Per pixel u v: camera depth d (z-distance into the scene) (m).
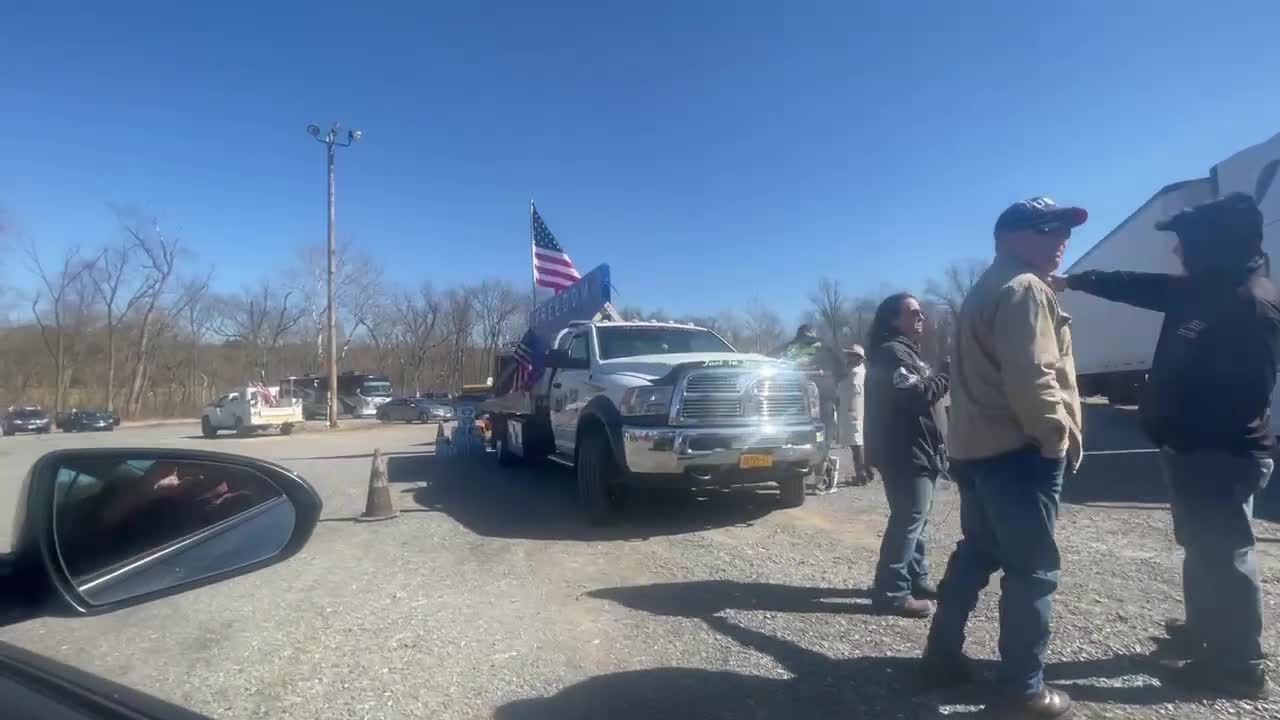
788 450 6.78
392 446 19.03
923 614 4.41
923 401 4.32
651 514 7.62
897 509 4.43
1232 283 3.27
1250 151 9.52
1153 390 3.47
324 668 3.90
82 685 1.86
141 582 2.72
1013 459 3.08
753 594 4.91
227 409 28.05
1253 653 3.24
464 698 3.49
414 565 5.93
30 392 58.97
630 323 8.74
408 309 65.00
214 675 3.85
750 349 32.31
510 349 11.52
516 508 8.29
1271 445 3.32
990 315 3.11
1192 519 3.35
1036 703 3.02
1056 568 3.08
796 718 3.20
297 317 61.47
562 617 4.57
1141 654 3.72
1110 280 3.65
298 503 3.32
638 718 3.23
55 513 2.44
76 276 54.84
